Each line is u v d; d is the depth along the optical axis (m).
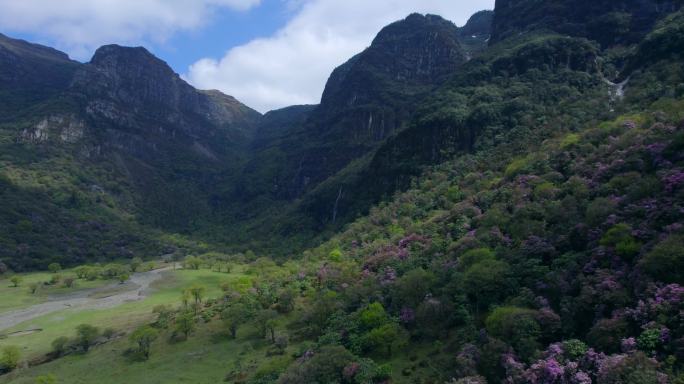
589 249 51.75
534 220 65.25
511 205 75.25
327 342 62.44
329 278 89.94
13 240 169.38
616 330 38.59
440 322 56.91
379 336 56.81
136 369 72.00
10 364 77.00
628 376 33.09
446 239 76.31
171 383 65.56
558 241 56.81
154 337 78.81
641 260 42.66
